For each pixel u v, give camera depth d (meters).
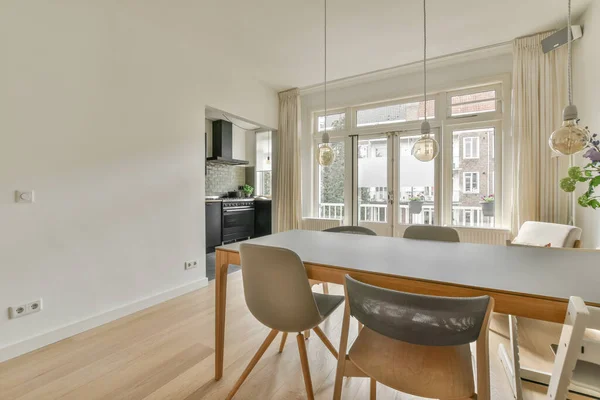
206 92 3.23
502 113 3.35
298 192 4.43
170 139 2.82
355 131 4.29
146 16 2.52
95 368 1.68
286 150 4.49
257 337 2.05
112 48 2.34
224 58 3.39
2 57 1.76
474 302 0.82
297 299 1.25
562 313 0.87
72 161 2.10
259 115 4.12
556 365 0.75
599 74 2.30
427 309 0.84
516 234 3.05
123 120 2.42
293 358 1.79
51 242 1.99
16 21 1.81
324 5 2.42
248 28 2.75
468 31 2.85
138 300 2.53
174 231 2.87
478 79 3.43
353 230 2.38
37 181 1.92
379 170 4.15
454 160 3.67
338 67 3.65
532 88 2.96
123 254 2.43
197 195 3.12
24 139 1.86
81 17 2.14
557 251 1.53
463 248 1.62
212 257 4.52
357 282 0.97
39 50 1.92
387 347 1.09
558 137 1.50
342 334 1.06
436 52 3.26
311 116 4.67
